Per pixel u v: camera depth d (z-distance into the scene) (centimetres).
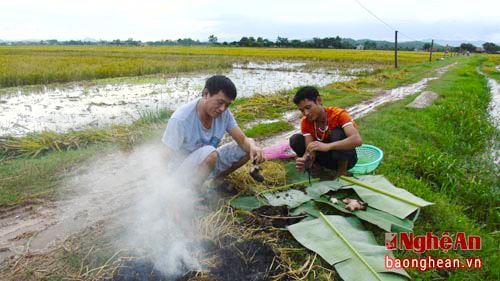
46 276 265
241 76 1812
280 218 333
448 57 4878
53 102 1007
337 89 1211
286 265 280
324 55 3806
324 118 397
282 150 493
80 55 2938
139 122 700
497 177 566
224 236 304
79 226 334
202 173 336
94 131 617
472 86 1481
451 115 880
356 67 2458
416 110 879
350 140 382
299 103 380
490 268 298
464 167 600
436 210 370
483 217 453
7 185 410
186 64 2005
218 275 265
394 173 464
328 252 279
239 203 354
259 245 299
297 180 403
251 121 760
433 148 630
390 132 657
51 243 308
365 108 923
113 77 1620
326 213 344
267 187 388
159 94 1154
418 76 1812
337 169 416
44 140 558
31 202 378
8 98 1066
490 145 771
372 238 299
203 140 345
